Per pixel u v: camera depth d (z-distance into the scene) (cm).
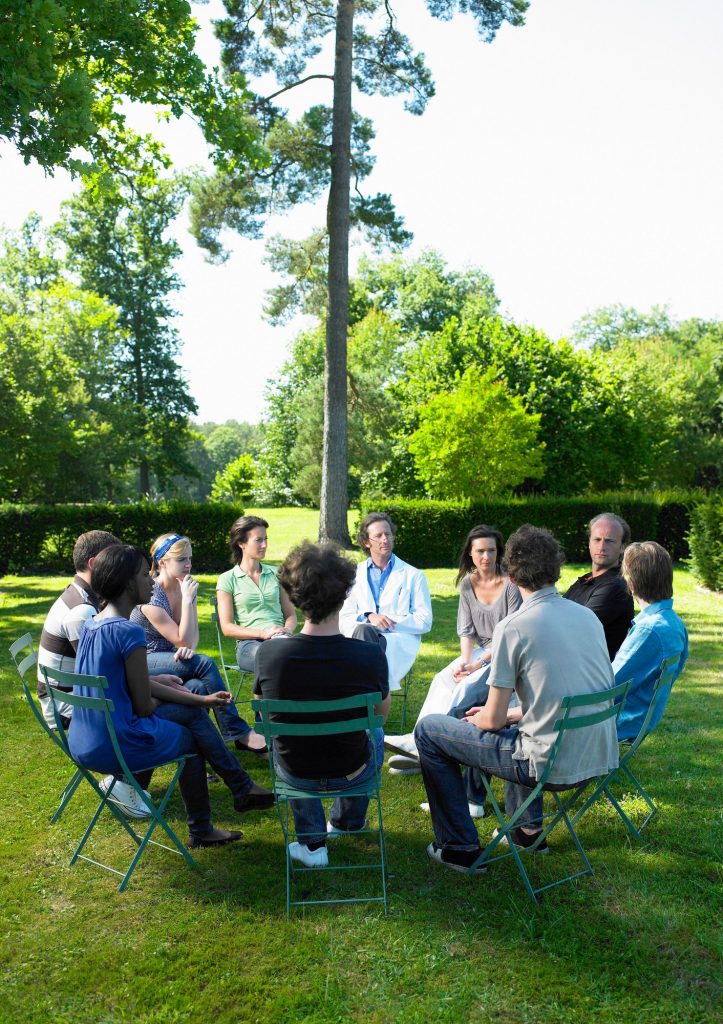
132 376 3553
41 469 2155
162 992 268
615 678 390
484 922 308
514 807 363
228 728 478
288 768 326
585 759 320
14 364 2061
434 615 1014
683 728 538
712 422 3859
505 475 1861
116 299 3419
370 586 551
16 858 360
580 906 317
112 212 3359
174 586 484
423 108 1555
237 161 1030
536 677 313
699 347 5391
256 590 538
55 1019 255
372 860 358
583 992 267
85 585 419
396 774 463
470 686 433
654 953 287
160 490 3806
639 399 3078
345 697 319
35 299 3038
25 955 288
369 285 4388
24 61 696
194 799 364
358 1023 254
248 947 293
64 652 406
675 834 378
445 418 1861
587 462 2338
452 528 1653
